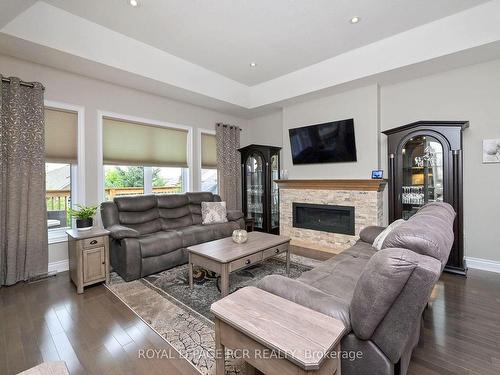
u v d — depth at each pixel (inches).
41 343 69.2
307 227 170.7
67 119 127.5
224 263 86.7
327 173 170.7
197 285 106.2
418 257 42.5
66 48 105.9
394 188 135.1
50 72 121.0
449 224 63.8
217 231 148.9
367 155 152.1
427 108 136.8
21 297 95.7
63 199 132.5
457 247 116.3
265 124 216.5
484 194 122.6
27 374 34.4
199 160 189.5
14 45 100.2
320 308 48.5
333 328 40.9
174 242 125.8
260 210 204.7
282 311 45.9
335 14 106.7
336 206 157.3
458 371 58.2
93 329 75.5
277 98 177.0
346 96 159.0
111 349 66.8
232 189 206.7
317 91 158.9
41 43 99.7
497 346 66.8
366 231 111.7
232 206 205.9
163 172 177.9
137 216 137.2
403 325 43.0
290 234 180.1
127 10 102.4
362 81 143.8
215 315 46.4
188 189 185.0
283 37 124.0
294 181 173.5
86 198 133.5
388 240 51.4
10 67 110.0
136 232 116.0
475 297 94.0
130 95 150.9
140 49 128.0
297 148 181.6
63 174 132.3
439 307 87.0
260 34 121.3
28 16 95.4
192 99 171.6
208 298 95.0
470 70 124.6
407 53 122.3
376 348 45.5
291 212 179.3
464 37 107.7
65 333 73.6
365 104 151.6
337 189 156.7
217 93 169.9
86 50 111.7
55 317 82.0
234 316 44.3
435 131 121.5
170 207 153.6
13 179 106.8
